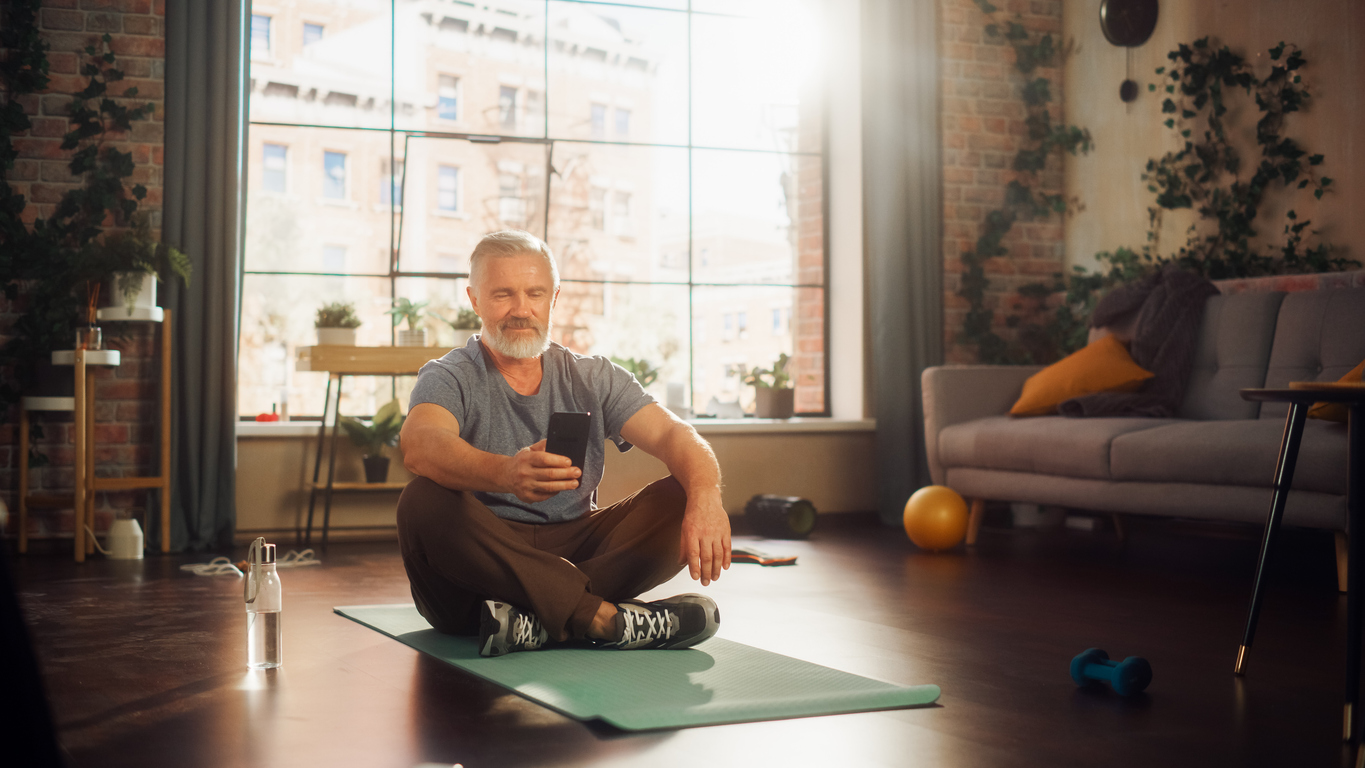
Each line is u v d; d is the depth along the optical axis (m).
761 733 1.56
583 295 5.53
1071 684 1.90
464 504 2.00
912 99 5.37
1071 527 4.89
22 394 4.23
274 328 5.18
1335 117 4.24
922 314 5.33
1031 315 5.66
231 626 2.55
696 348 5.63
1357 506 1.57
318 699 1.77
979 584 3.20
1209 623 2.54
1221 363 4.07
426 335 5.06
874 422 5.38
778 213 5.73
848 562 3.74
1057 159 5.70
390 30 5.35
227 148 4.39
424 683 1.88
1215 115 4.76
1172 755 1.47
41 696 0.55
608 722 1.58
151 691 1.85
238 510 4.57
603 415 2.26
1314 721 1.65
